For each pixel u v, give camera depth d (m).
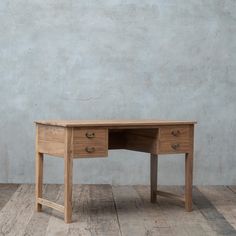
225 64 5.32
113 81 5.23
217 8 5.30
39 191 3.98
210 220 3.81
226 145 5.35
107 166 5.25
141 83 5.25
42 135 3.92
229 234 3.42
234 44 5.33
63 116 5.20
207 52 5.30
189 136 4.09
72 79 5.20
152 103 5.27
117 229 3.50
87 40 5.20
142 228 3.54
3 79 5.17
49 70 5.19
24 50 5.17
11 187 4.99
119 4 5.22
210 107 5.32
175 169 5.32
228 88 5.34
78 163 5.23
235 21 5.32
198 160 5.33
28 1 5.16
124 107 5.24
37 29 5.18
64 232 3.40
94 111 5.22
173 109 5.29
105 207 4.18
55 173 5.23
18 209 4.05
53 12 5.18
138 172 5.27
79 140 3.63
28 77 5.18
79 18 5.20
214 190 5.07
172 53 5.27
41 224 3.60
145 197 4.64
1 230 3.43
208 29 5.30
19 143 5.19
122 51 5.23
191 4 5.28
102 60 5.21
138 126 3.83
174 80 5.28
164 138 3.96
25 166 5.20
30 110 5.19
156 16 5.25
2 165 5.19
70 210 3.65
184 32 5.28
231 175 5.36
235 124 5.35
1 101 5.17
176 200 4.52
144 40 5.25
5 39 5.16
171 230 3.50
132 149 4.24
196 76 5.30
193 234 3.40
